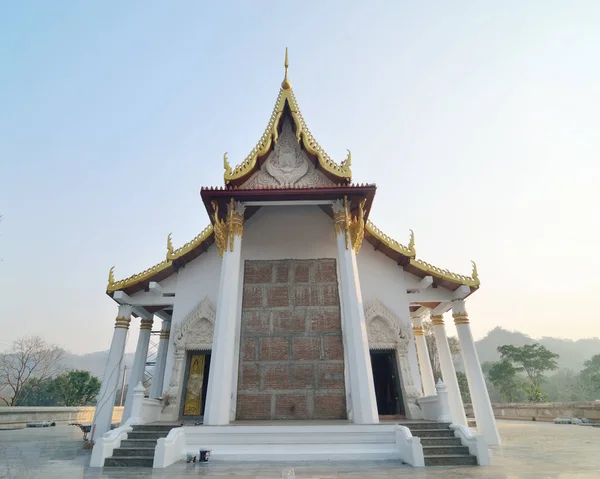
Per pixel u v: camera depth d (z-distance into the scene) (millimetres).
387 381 16906
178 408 14156
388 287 16141
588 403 25734
